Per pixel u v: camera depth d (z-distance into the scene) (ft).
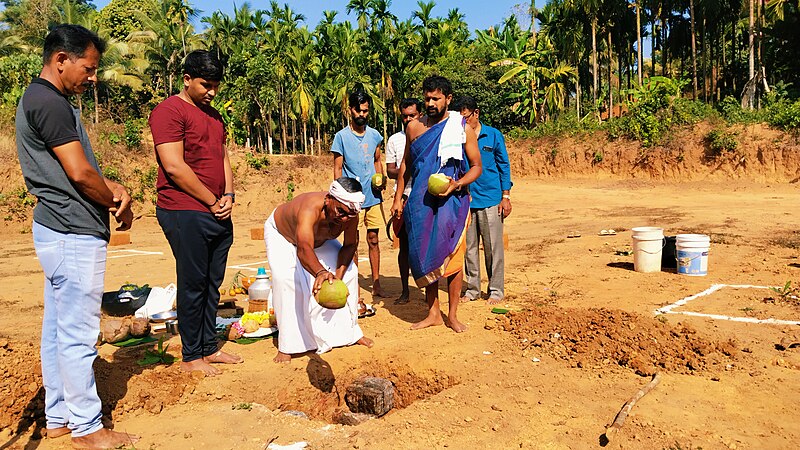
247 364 16.76
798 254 31.48
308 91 127.24
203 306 16.33
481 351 17.54
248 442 12.52
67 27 11.46
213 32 156.25
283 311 16.99
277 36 139.03
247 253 40.68
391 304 23.41
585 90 133.39
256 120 141.49
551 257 33.47
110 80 133.08
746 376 15.16
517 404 14.01
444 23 152.87
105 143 69.67
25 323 22.36
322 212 15.53
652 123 85.35
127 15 181.68
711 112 83.20
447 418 13.39
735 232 40.78
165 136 14.76
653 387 14.49
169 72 155.94
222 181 16.02
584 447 11.87
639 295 23.53
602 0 105.40
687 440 11.93
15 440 12.60
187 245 15.33
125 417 13.79
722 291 23.77
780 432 12.25
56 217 11.60
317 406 15.98
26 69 102.83
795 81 106.22
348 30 142.61
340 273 17.40
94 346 12.26
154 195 67.62
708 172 78.84
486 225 22.77
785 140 74.18
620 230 44.29
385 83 131.34
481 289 25.59
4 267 37.86
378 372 17.04
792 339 17.78
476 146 19.10
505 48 127.65
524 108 119.55
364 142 24.32
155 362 16.48
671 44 127.65
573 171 91.81
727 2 110.63
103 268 12.25
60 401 12.57
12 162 62.44
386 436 12.59
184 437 12.73
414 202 18.79
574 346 17.35
